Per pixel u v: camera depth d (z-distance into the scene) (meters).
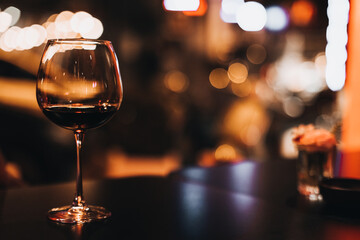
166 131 5.49
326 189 0.85
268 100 5.45
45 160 3.18
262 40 6.71
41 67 0.74
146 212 0.80
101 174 4.16
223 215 0.79
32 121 3.18
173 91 5.88
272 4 6.57
